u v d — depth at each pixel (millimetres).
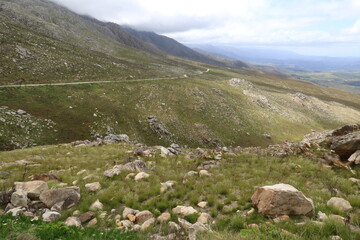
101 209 9758
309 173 13703
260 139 113312
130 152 24234
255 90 186875
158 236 7016
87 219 8828
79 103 85438
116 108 91875
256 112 140875
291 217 7957
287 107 169625
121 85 114562
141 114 96062
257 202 9047
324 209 8438
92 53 175250
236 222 7688
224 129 110500
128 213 9273
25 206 9500
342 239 6121
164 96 119375
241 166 15992
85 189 12008
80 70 119750
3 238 5910
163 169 16188
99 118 81625
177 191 11391
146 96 112625
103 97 96062
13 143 53219
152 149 24531
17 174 15102
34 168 17156
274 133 124375
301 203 8102
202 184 12211
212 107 125562
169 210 9367
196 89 139875
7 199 10047
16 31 135000
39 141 59062
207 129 104938
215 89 150875
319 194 10195
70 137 67375
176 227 7652
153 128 90438
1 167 17219
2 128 55312
